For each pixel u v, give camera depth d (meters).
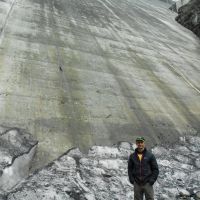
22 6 17.70
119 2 31.77
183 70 16.91
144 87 13.02
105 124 9.73
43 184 6.66
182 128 10.92
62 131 8.78
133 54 16.52
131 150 8.87
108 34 18.30
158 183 7.64
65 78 11.51
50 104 9.73
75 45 14.83
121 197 6.89
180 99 13.12
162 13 35.56
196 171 8.52
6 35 13.20
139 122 10.44
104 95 11.29
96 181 7.23
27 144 7.57
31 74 11.00
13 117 8.63
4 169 6.38
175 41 22.80
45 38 14.35
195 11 30.33
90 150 8.43
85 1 25.33
